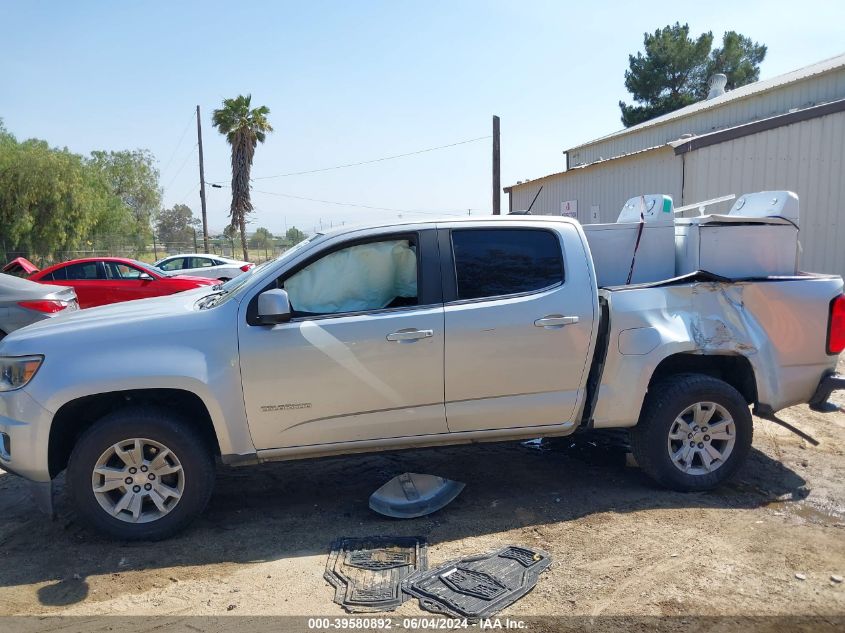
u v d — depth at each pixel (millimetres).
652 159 14422
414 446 4297
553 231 4449
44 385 3867
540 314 4281
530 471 5066
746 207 5523
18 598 3410
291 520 4316
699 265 4879
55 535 4164
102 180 41312
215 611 3248
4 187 31562
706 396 4445
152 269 12992
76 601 3373
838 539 3830
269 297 3910
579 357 4359
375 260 4309
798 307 4660
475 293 4293
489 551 3773
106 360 3908
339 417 4137
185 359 3947
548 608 3184
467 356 4195
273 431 4090
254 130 38750
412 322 4137
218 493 4809
